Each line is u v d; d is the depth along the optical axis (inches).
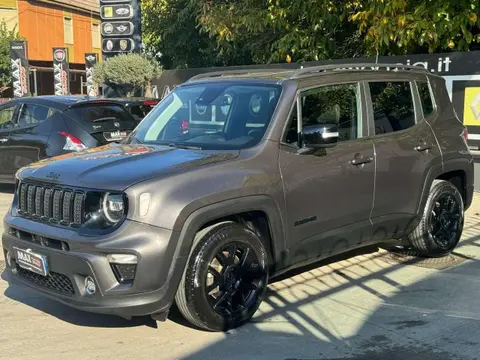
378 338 171.3
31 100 369.7
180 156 175.9
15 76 804.6
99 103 366.3
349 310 192.5
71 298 160.1
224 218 173.8
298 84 196.4
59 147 349.1
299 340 169.8
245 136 187.8
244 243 173.8
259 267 178.1
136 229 153.3
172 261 156.9
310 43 475.8
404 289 211.8
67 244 159.6
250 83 203.8
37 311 193.5
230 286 173.5
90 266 153.8
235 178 169.5
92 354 161.2
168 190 157.8
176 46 813.9
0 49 1166.3
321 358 158.7
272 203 177.2
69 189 164.7
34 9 1341.0
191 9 754.8
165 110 220.4
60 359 158.1
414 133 230.2
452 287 213.3
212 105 204.4
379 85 223.0
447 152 240.4
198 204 159.9
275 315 188.1
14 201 189.9
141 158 175.9
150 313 157.5
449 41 376.8
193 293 163.5
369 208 210.1
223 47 618.5
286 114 189.2
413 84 237.3
